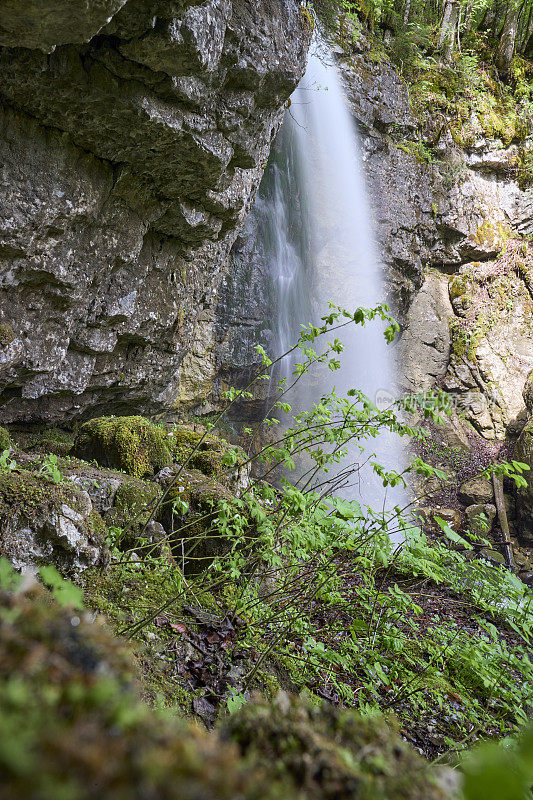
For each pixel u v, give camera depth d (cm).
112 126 425
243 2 430
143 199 523
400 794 56
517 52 1555
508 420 1297
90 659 50
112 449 409
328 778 55
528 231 1423
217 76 427
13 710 40
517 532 1087
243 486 442
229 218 621
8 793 31
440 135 1345
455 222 1342
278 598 315
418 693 306
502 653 296
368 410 269
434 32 1459
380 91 1205
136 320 600
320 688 287
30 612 53
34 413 575
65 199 452
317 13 1060
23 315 483
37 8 287
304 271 1141
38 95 386
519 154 1424
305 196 1128
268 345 1032
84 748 37
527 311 1389
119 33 352
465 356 1338
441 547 328
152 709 192
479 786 43
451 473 1165
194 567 343
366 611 324
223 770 41
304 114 1092
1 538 231
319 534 268
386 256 1239
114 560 298
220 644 261
